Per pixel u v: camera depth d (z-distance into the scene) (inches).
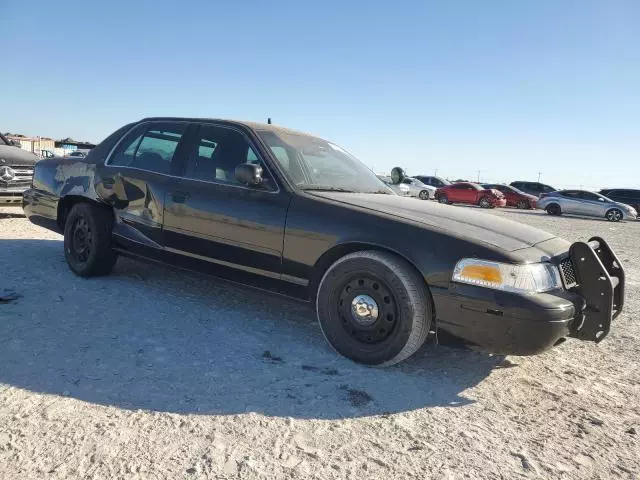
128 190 178.4
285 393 112.8
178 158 170.9
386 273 123.3
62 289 176.9
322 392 114.5
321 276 138.3
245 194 150.2
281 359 131.3
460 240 120.3
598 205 1042.1
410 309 121.3
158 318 155.6
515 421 108.6
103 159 192.4
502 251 117.1
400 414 107.6
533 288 115.3
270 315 166.9
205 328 150.1
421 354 142.2
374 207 136.9
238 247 149.4
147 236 173.8
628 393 126.9
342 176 167.8
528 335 111.9
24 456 84.5
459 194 1237.1
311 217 137.0
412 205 147.5
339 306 132.3
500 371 134.8
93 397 105.3
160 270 213.2
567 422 109.6
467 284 116.2
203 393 110.3
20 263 210.4
